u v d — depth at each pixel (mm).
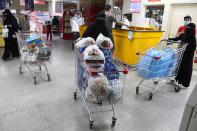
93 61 2600
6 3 9164
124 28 5754
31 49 4148
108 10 4848
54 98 3461
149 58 3432
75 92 3410
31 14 8289
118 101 2732
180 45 3939
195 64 5816
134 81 4527
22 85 3971
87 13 10766
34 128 2590
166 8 6969
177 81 4227
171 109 3297
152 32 5402
